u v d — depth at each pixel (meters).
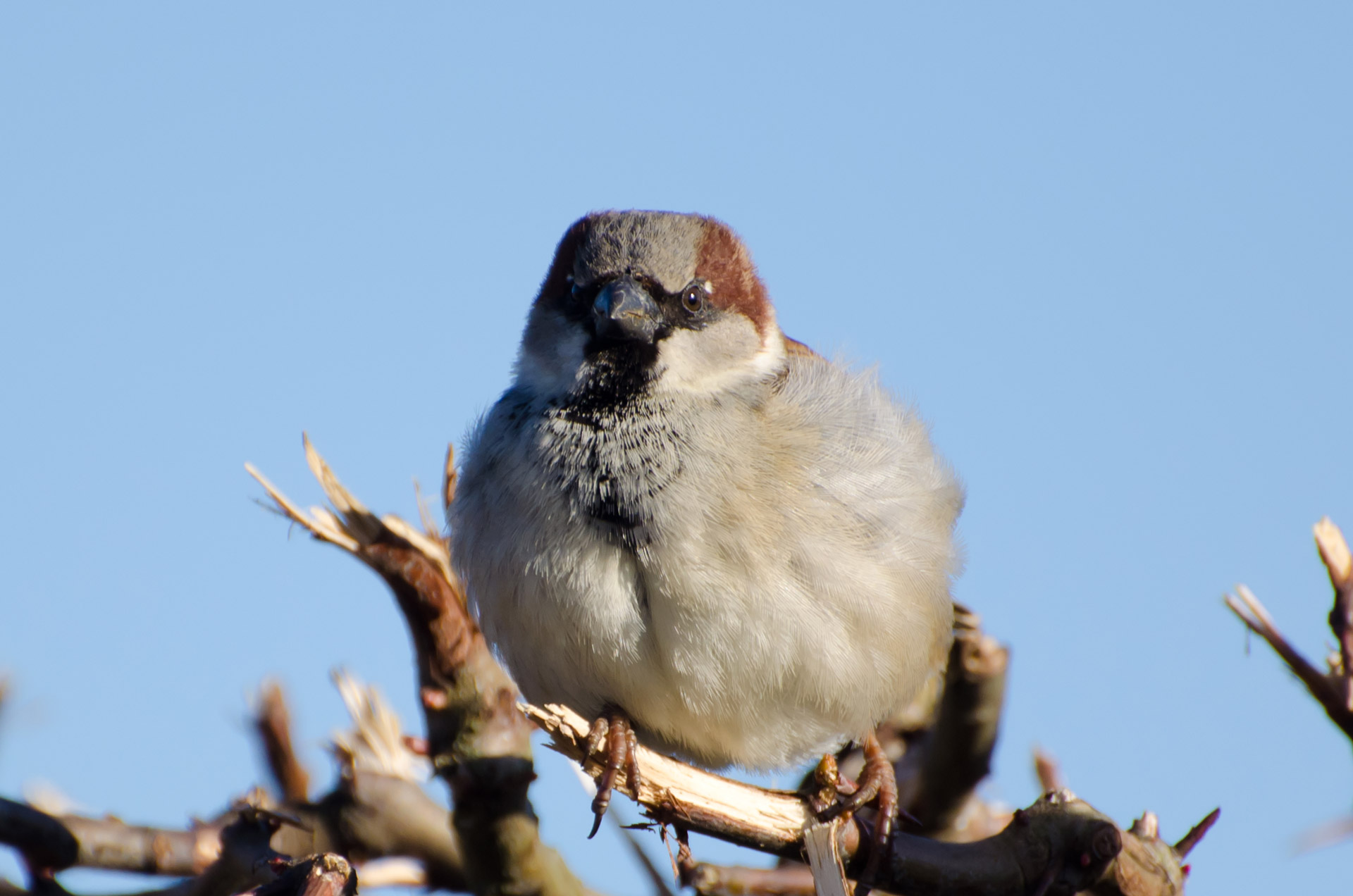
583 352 7.41
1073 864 5.58
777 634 6.85
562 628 7.00
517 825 5.84
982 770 7.39
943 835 7.58
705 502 6.85
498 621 7.22
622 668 6.99
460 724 5.80
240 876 5.69
